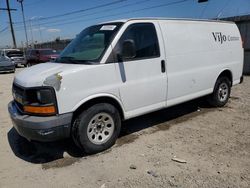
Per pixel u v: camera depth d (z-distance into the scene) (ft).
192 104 23.39
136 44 15.26
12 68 61.41
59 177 12.37
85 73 13.35
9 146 16.06
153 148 14.84
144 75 15.64
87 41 15.83
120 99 14.76
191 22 18.74
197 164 12.94
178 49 17.43
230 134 16.60
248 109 21.93
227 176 11.85
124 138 16.35
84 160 13.82
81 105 13.55
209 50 19.92
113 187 11.36
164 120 19.52
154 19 16.51
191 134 16.72
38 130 12.51
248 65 43.83
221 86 22.04
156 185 11.35
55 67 14.08
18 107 14.40
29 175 12.69
